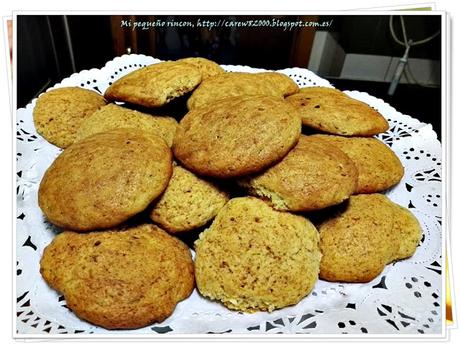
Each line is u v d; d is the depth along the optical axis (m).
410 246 1.61
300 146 1.54
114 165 1.44
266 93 1.85
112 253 1.36
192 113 1.66
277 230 1.41
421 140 2.21
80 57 2.59
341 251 1.50
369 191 1.74
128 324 1.32
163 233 1.51
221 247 1.41
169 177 1.50
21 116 2.13
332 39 2.76
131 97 1.74
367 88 2.84
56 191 1.46
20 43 2.26
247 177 1.50
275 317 1.40
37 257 1.54
